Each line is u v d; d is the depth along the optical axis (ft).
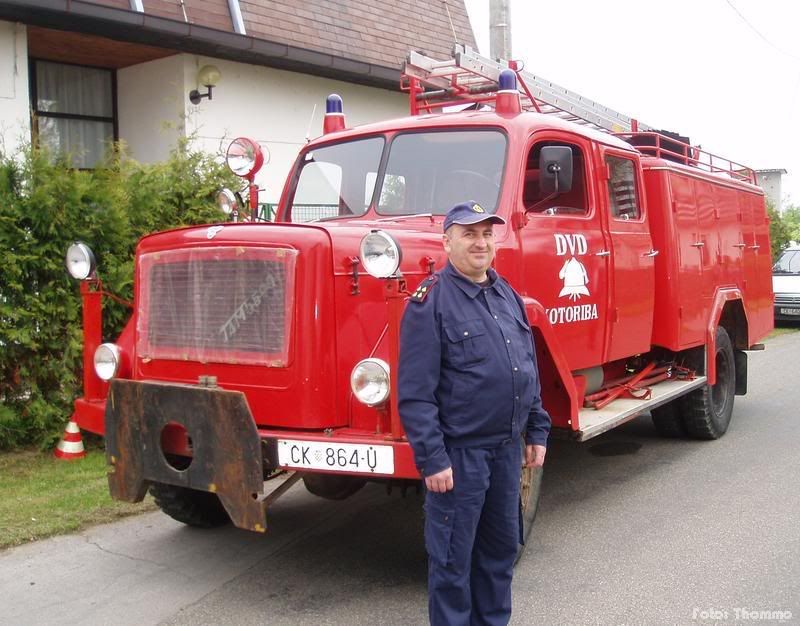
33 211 21.08
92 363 15.93
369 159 18.03
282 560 15.78
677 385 22.81
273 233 13.76
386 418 12.91
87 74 37.01
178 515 16.98
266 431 13.44
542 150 15.76
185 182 25.16
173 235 14.89
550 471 22.25
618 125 24.86
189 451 13.70
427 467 10.58
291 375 13.43
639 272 20.68
